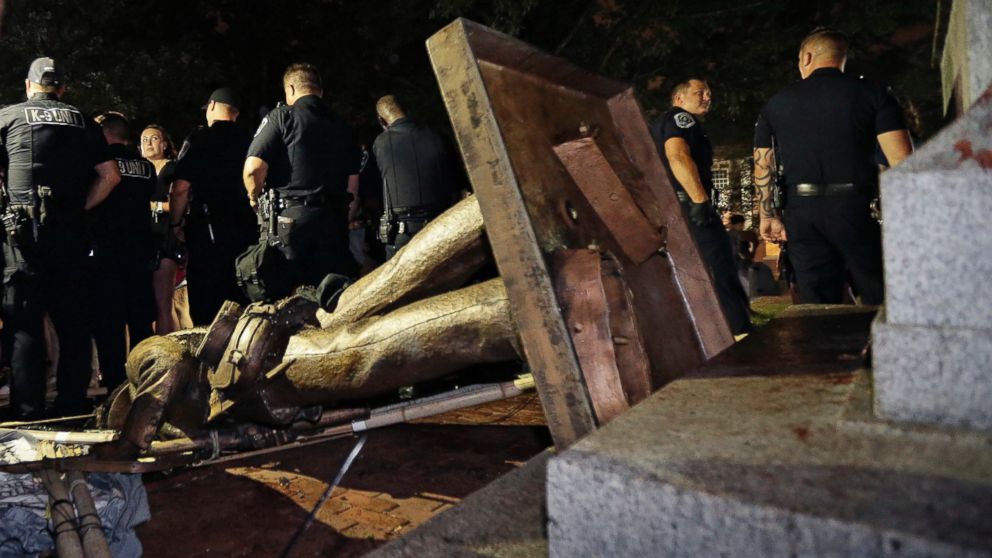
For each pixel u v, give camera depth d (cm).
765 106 414
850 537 80
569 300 163
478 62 169
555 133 199
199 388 254
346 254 465
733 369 150
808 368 146
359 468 296
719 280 441
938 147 101
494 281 211
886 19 1385
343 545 228
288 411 243
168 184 573
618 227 205
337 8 1366
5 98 1050
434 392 402
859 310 240
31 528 221
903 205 100
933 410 100
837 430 106
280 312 239
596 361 160
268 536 238
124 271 460
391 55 1346
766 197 442
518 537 125
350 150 464
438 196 482
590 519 99
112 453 231
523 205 154
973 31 155
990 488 85
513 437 332
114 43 1230
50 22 1085
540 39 1464
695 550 90
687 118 461
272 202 435
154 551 231
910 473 90
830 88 383
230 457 258
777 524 84
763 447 102
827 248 404
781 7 1461
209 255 499
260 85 1419
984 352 95
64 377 418
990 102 102
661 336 212
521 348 197
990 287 95
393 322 216
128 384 269
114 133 474
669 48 1419
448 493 268
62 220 402
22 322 399
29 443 237
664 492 92
